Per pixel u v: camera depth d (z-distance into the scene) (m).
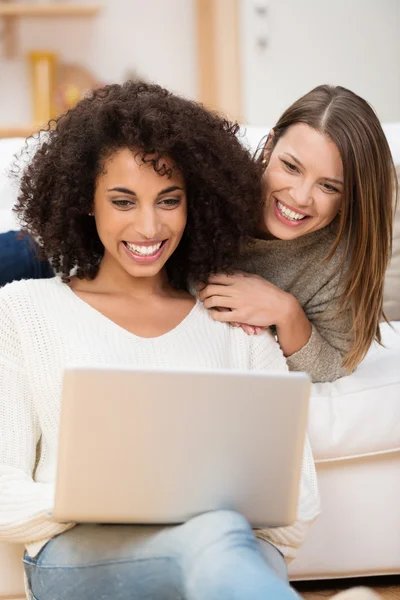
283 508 1.59
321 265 2.26
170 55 5.61
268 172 2.14
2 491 1.73
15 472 1.75
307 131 2.09
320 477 2.17
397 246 2.73
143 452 1.48
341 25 5.54
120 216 1.86
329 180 2.09
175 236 1.91
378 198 2.16
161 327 1.93
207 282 2.09
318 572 2.19
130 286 1.95
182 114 1.92
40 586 1.70
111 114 1.85
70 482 1.48
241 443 1.52
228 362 1.99
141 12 5.56
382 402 2.17
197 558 1.44
